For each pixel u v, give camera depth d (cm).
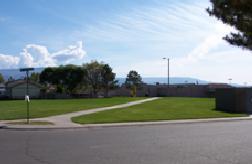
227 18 1115
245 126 2558
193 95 9525
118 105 4997
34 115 3406
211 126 2583
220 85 9556
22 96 10094
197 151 1494
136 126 2639
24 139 1894
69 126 2556
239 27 1099
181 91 9725
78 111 3878
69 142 1775
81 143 1739
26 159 1329
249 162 1280
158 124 2789
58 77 10681
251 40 1155
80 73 10688
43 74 10788
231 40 1222
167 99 6669
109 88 10925
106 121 2897
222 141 1789
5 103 5912
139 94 10325
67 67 10712
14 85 10125
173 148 1574
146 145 1666
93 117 3197
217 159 1328
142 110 4000
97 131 2302
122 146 1638
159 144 1695
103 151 1502
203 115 3456
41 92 10344
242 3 1022
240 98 3866
